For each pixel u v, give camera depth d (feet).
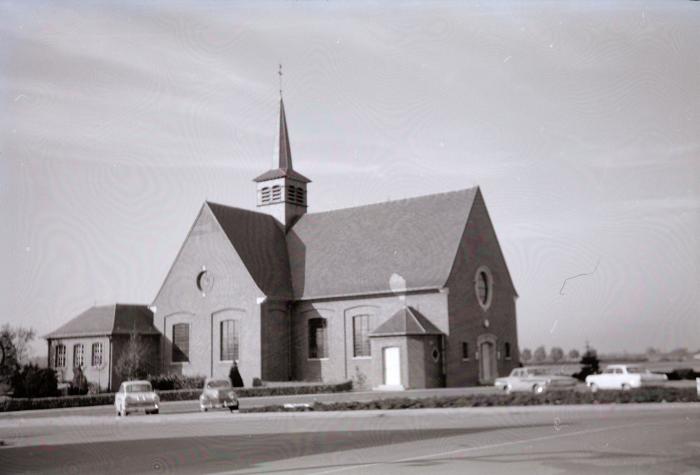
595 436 50.11
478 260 139.03
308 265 149.07
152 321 154.92
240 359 139.54
